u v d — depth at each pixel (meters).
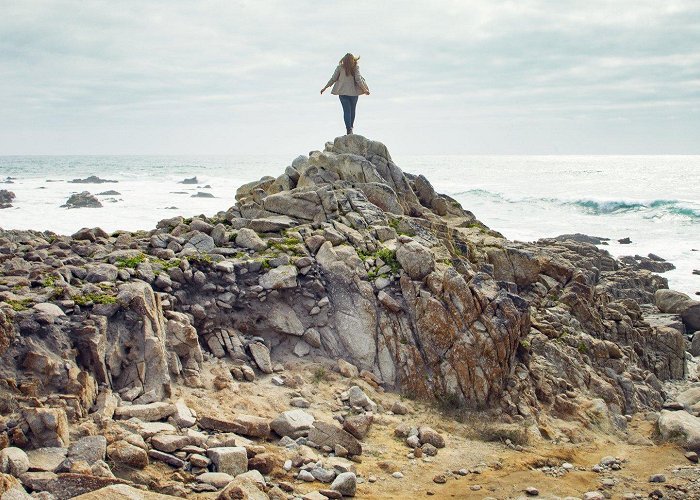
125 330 10.73
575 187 90.75
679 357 18.08
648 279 26.38
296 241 14.41
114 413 9.59
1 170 140.50
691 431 12.16
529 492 9.40
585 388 13.83
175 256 13.46
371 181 18.11
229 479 8.32
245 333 12.66
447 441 10.92
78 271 12.06
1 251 13.58
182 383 10.94
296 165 19.64
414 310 13.05
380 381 12.48
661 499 9.71
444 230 17.02
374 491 8.98
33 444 8.38
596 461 11.12
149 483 8.06
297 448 9.69
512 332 12.62
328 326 13.02
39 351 9.54
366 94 19.56
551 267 17.27
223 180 103.69
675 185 92.81
